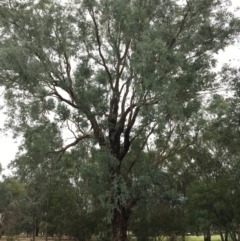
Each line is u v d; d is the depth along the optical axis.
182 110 19.72
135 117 21.48
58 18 19.88
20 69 17.91
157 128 22.47
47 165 22.58
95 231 36.69
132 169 24.67
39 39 19.42
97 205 36.62
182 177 37.41
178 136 26.22
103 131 20.94
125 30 19.83
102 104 20.52
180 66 18.12
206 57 19.11
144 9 18.72
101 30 21.55
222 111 24.23
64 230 37.41
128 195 19.28
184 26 19.70
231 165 30.25
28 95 19.92
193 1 19.14
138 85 17.53
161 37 18.45
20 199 34.38
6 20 19.42
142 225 33.22
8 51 17.16
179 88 18.53
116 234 20.77
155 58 16.78
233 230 30.52
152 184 20.19
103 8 20.56
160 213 33.06
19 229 43.19
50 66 18.69
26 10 19.52
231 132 26.39
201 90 20.25
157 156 25.11
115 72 22.11
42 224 44.03
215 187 28.77
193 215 29.70
